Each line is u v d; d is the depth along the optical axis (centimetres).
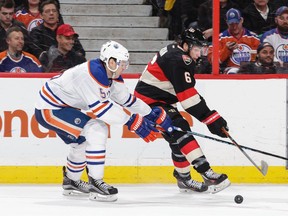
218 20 1066
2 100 1051
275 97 1065
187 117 1060
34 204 876
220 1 1115
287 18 1116
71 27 1095
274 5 1120
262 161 890
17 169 1052
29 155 1052
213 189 882
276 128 1065
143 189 1005
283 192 984
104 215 802
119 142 1055
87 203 883
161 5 1181
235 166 1062
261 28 1121
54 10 1097
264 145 1066
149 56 1153
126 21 1189
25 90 1052
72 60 1096
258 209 848
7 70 1087
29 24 1099
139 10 1190
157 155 1059
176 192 980
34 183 1052
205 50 1094
